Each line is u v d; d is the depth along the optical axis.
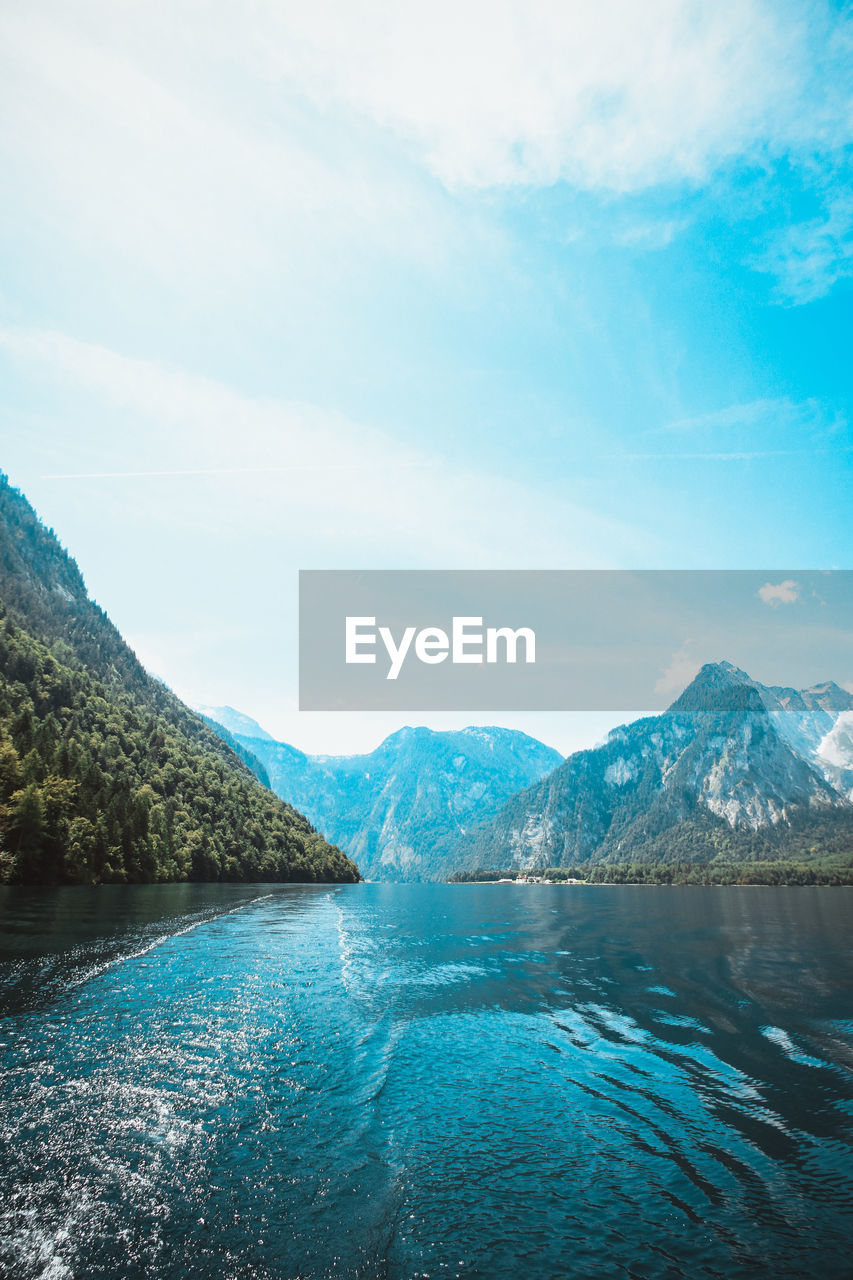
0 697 131.25
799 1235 12.52
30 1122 16.23
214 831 144.00
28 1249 11.45
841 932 64.19
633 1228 12.70
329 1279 10.93
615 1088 19.92
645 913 91.88
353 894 135.50
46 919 48.81
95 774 108.88
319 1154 15.47
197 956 38.09
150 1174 14.23
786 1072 21.36
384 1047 23.52
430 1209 13.26
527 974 38.47
